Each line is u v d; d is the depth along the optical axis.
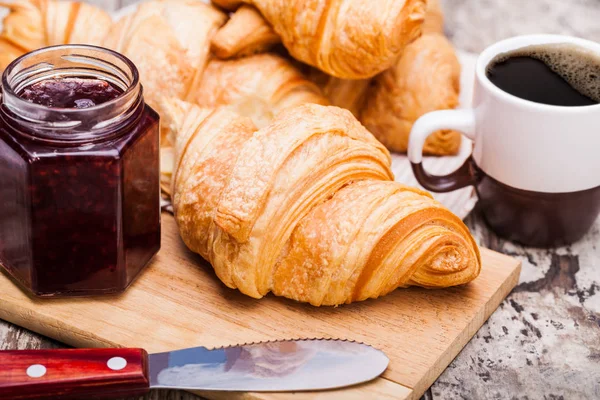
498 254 0.63
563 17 0.86
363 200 0.58
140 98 0.58
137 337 0.57
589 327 0.61
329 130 0.58
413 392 0.55
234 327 0.58
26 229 0.57
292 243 0.58
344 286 0.58
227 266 0.58
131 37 0.68
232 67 0.69
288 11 0.67
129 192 0.58
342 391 0.55
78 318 0.58
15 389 0.53
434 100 0.71
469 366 0.59
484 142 0.63
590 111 0.60
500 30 0.85
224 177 0.60
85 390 0.54
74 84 0.59
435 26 0.76
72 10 0.71
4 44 0.71
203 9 0.70
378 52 0.66
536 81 0.63
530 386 0.58
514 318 0.61
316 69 0.71
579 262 0.65
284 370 0.55
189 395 0.56
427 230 0.58
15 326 0.60
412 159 0.65
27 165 0.55
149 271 0.61
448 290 0.61
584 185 0.62
